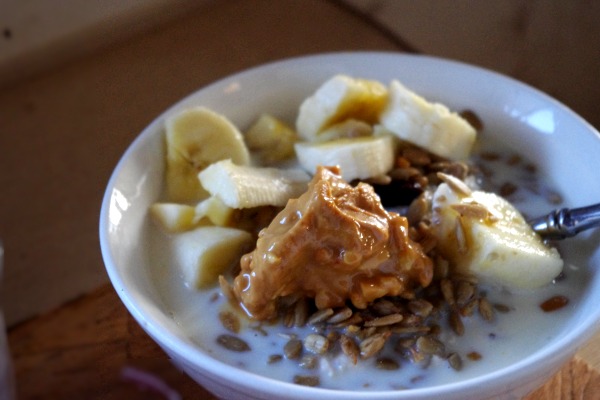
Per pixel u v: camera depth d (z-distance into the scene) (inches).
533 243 10.4
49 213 19.5
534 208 11.4
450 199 10.4
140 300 9.5
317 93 12.3
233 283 10.2
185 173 11.7
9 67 17.3
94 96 17.9
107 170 13.5
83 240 20.0
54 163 19.0
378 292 9.5
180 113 11.8
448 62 12.9
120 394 12.1
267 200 10.9
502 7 15.5
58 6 16.7
